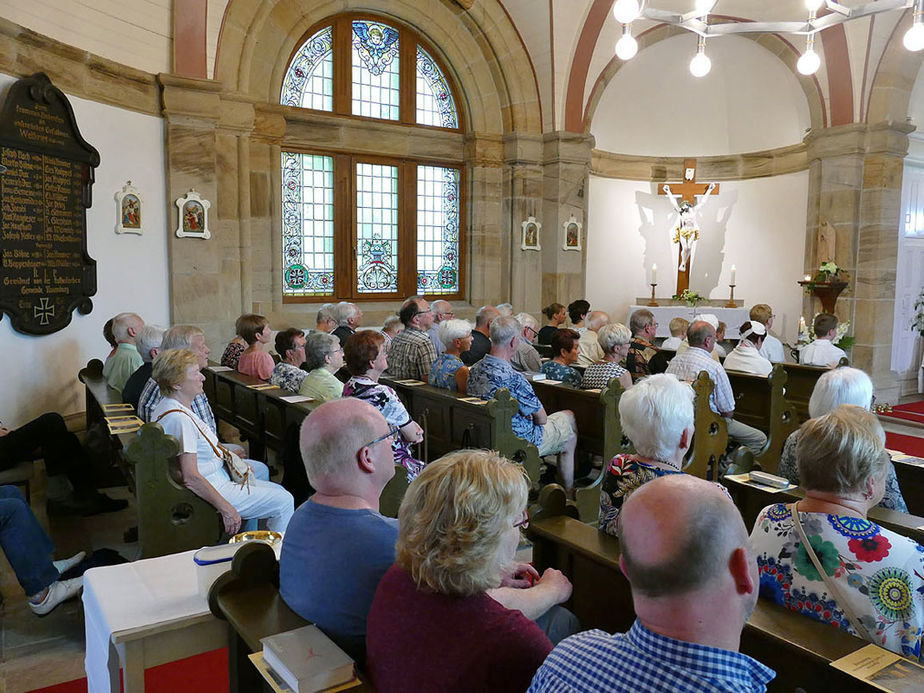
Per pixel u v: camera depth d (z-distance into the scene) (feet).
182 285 23.54
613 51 34.06
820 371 20.62
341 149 30.60
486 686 4.58
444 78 33.40
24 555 10.69
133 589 6.97
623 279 40.45
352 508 6.04
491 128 34.01
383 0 30.17
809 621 5.60
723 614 3.77
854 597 5.69
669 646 3.75
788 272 37.32
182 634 6.43
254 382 17.49
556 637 6.31
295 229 30.01
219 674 9.70
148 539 10.73
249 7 25.14
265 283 28.68
